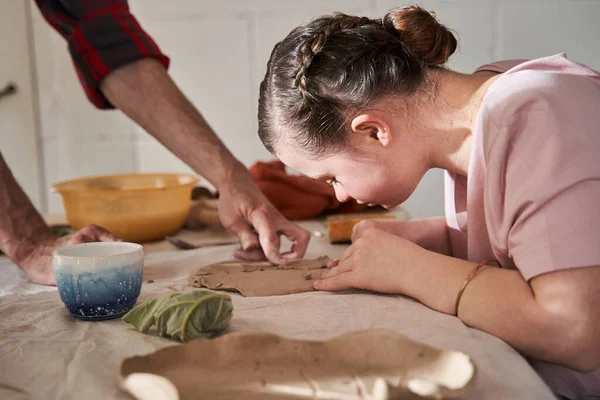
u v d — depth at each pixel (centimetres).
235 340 64
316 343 64
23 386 63
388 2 240
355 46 87
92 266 82
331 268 102
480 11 236
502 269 80
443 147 93
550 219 72
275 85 94
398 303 86
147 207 136
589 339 69
